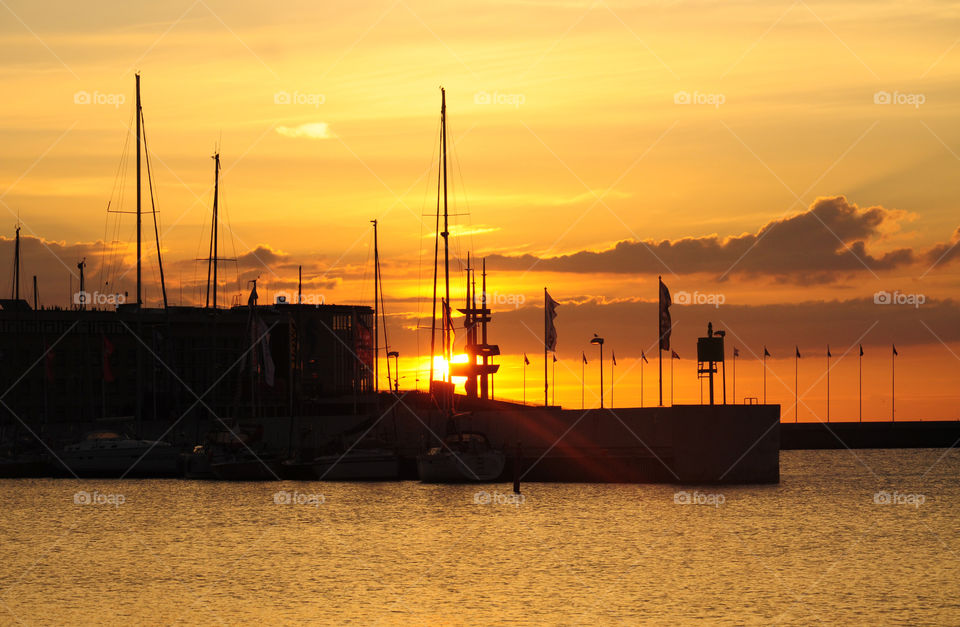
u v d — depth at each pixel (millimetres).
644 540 111875
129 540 113438
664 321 167500
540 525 121562
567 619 78938
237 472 169500
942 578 93812
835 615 80562
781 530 119375
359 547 108188
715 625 77625
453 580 91812
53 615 80375
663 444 166125
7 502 145500
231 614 80438
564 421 169625
